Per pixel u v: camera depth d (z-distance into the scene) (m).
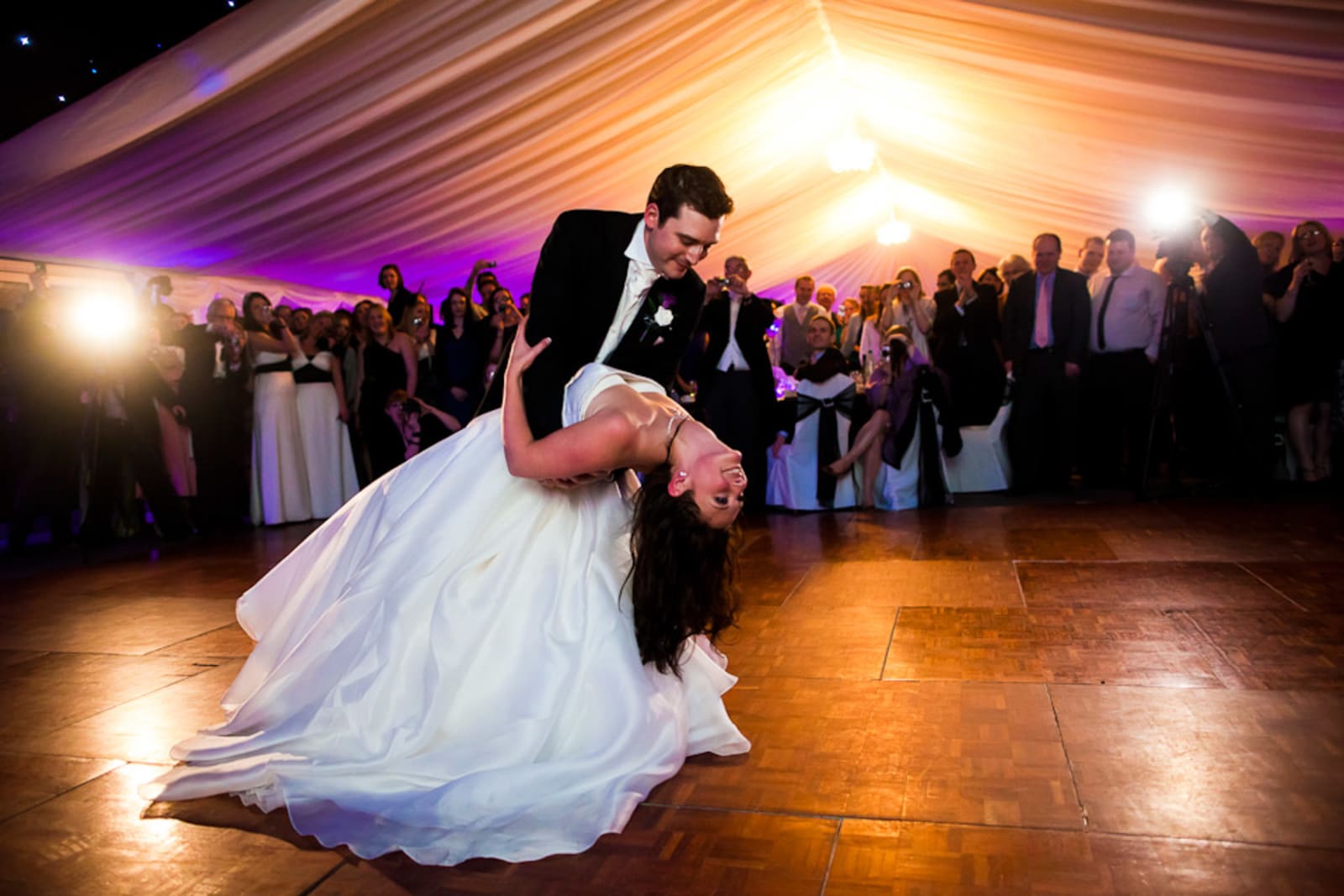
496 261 8.93
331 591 2.36
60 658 3.37
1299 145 5.92
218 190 6.13
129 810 2.04
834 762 2.16
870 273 15.37
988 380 7.18
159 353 6.74
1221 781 1.97
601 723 2.06
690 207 2.08
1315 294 6.35
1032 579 3.93
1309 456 6.47
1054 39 5.20
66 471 6.38
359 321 7.79
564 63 5.38
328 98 5.16
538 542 2.17
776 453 6.78
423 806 1.92
